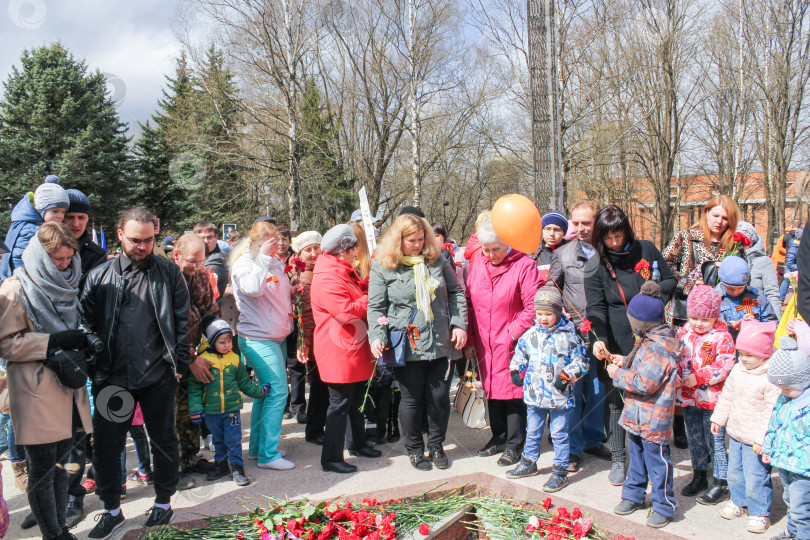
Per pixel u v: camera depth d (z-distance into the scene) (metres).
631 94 20.08
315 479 3.75
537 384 3.57
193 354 3.44
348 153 23.61
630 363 3.25
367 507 3.07
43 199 3.41
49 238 2.87
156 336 3.06
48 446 2.83
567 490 3.57
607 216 3.66
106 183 14.52
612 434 3.70
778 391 2.98
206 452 4.45
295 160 15.80
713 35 21.56
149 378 3.03
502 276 3.95
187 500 3.45
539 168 5.87
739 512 3.19
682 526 3.11
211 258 4.87
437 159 22.05
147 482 3.79
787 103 19.20
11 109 15.47
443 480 3.50
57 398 2.82
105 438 3.00
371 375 3.94
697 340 3.43
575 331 3.73
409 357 3.78
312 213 18.14
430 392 3.89
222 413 3.65
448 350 3.88
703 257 4.04
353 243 3.91
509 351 3.92
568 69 16.06
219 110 14.87
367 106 22.94
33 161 15.20
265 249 3.92
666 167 20.97
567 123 15.80
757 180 26.28
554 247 4.37
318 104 21.75
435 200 25.48
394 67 21.06
